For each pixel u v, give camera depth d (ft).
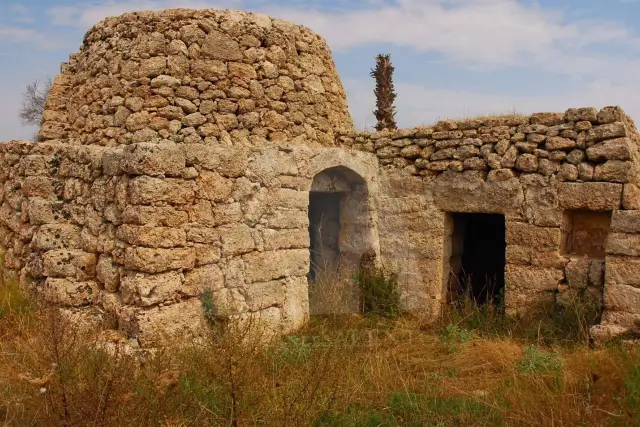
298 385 16.31
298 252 25.21
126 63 25.36
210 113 25.50
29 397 15.14
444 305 28.07
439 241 27.76
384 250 29.25
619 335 21.61
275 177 24.14
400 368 20.07
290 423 14.43
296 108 28.07
